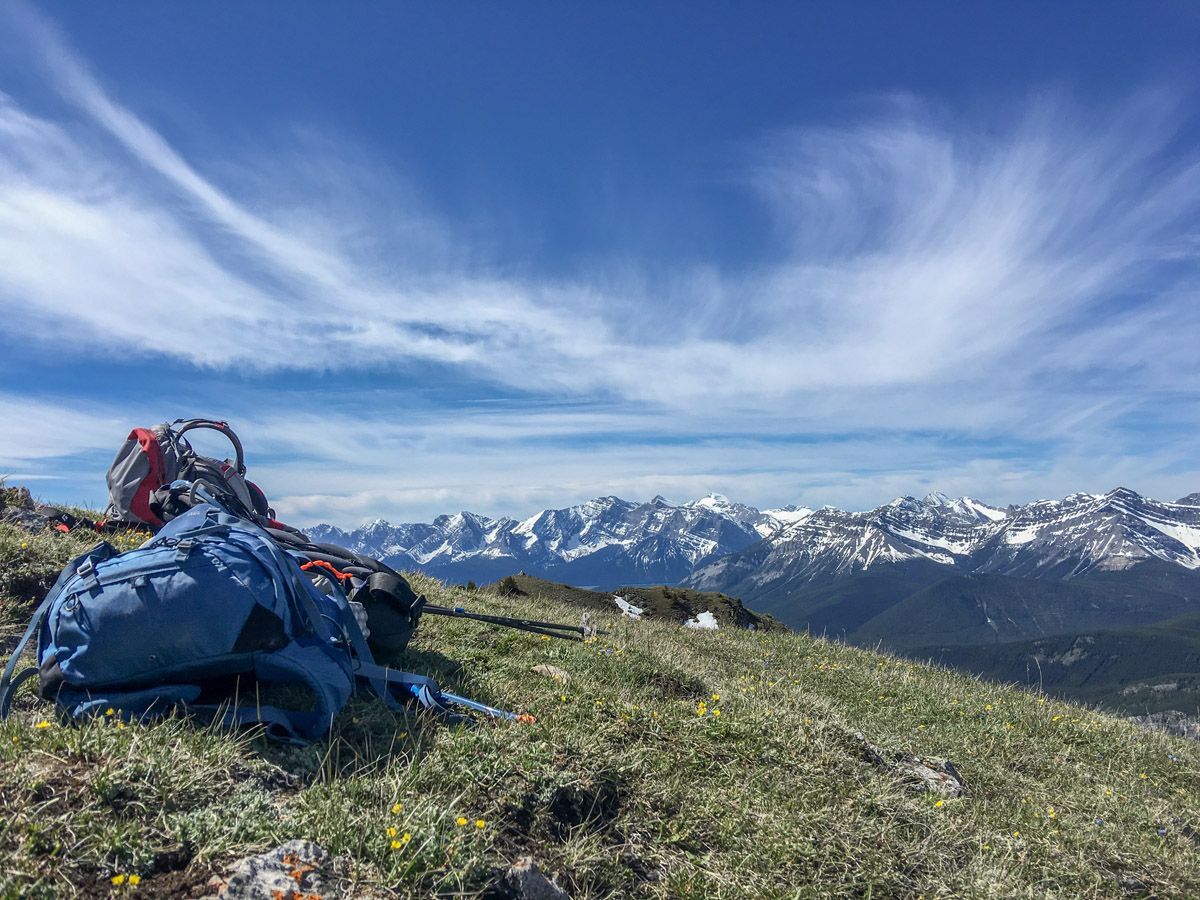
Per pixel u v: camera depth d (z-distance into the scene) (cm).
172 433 257
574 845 142
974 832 190
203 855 109
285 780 132
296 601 148
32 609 196
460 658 222
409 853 120
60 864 102
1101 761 296
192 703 143
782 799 178
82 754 122
